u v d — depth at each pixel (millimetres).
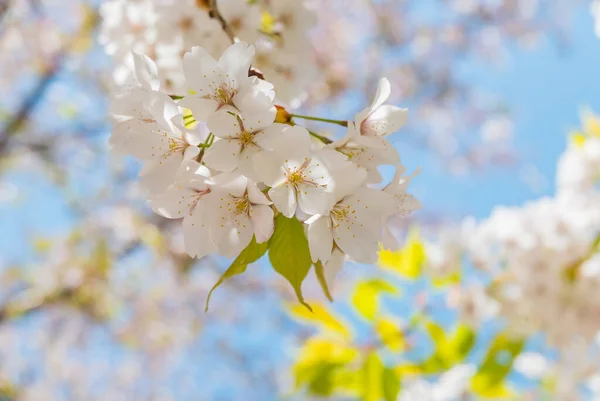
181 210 503
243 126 495
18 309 1779
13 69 2092
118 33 572
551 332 747
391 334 678
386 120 517
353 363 671
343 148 511
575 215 780
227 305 2777
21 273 2004
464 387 762
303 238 508
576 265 744
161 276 2461
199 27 560
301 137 492
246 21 565
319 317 679
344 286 1983
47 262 2039
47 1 1915
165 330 2516
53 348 2598
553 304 735
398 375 666
